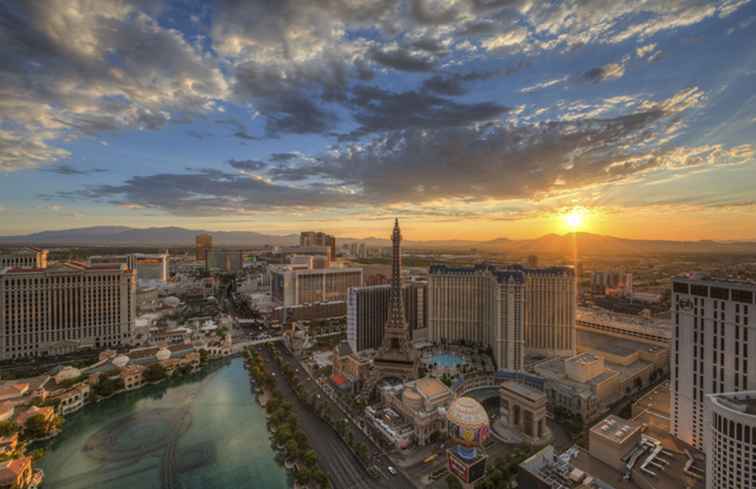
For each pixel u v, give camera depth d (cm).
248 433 18825
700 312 15200
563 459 14450
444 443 17238
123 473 15675
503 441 17425
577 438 17562
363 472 15388
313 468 15025
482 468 14625
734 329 14075
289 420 18412
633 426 14925
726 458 11256
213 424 19688
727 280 15250
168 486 14912
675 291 16138
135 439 18200
